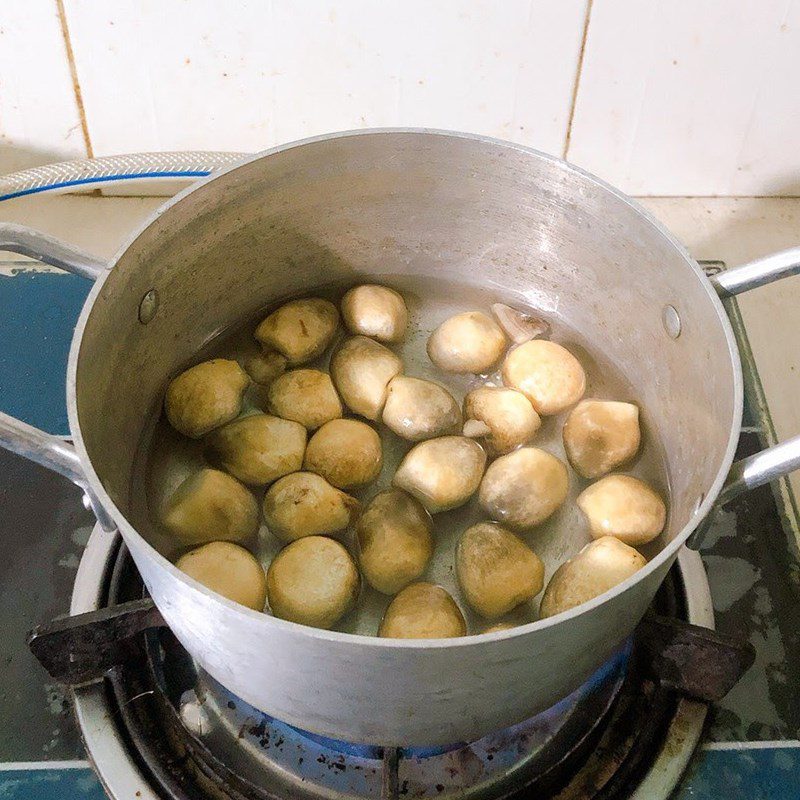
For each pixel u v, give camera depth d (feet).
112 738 1.64
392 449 1.98
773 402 2.22
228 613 1.16
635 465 1.95
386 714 1.33
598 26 2.18
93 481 1.25
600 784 1.61
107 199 2.54
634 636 1.68
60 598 1.86
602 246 1.84
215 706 1.70
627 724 1.67
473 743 1.66
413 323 2.19
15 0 2.08
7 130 2.36
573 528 1.88
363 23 2.17
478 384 2.07
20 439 1.35
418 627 1.58
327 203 1.92
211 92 2.30
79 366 1.42
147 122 2.36
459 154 1.79
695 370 1.69
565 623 1.15
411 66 2.26
